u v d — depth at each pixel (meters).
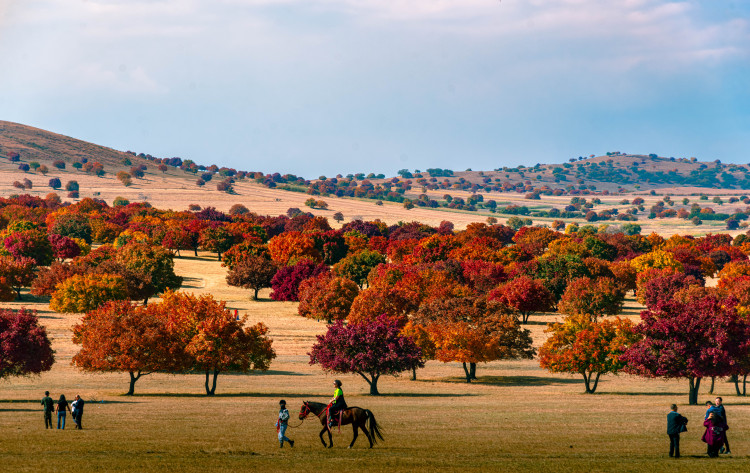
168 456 28.67
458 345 80.12
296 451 30.31
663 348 56.06
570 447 32.06
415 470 26.03
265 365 70.94
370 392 69.38
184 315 69.88
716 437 29.02
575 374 88.25
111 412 47.53
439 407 52.84
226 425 40.00
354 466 26.72
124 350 64.75
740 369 55.66
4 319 63.16
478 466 26.80
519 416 45.59
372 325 71.00
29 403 56.59
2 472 25.08
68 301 118.00
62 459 27.69
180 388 72.06
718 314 55.44
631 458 28.89
